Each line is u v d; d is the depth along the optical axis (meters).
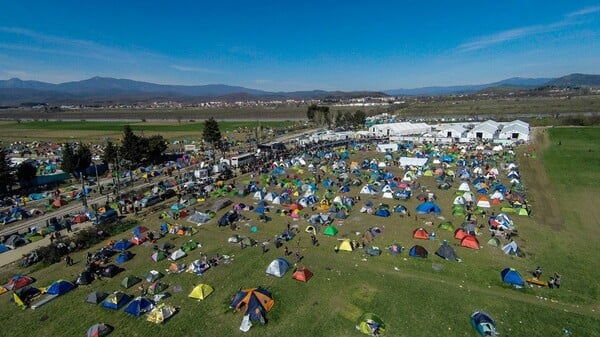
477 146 101.06
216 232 45.59
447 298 29.77
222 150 107.88
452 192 60.47
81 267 37.34
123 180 76.81
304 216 49.94
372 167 79.50
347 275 33.81
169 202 59.50
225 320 27.56
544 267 34.69
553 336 25.16
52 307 30.05
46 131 176.88
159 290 31.83
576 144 98.94
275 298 30.27
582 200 55.12
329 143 114.56
